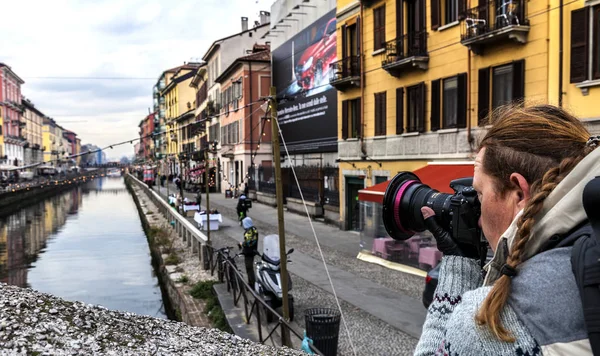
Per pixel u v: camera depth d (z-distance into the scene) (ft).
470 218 3.95
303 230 65.16
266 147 117.80
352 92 63.26
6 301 9.26
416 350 3.87
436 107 47.11
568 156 3.07
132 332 9.45
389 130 55.31
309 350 17.69
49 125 437.17
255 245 34.22
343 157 65.72
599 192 2.47
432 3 47.19
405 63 49.47
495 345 2.80
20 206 167.12
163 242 65.77
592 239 2.64
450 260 4.11
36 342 7.82
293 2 88.74
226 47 149.79
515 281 2.91
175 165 215.51
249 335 24.71
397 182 5.08
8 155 263.49
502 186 3.28
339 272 39.47
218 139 153.07
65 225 116.78
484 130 3.75
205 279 40.24
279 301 27.81
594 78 32.24
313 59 79.92
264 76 118.52
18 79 298.56
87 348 7.97
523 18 36.91
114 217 134.62
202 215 67.87
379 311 28.55
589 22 32.40
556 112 3.37
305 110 84.17
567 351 2.56
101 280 58.08
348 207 65.26
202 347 9.50
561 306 2.66
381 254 42.60
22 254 77.77
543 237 2.92
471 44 40.88
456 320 3.11
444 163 41.75
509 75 39.01
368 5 59.00
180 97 245.45
